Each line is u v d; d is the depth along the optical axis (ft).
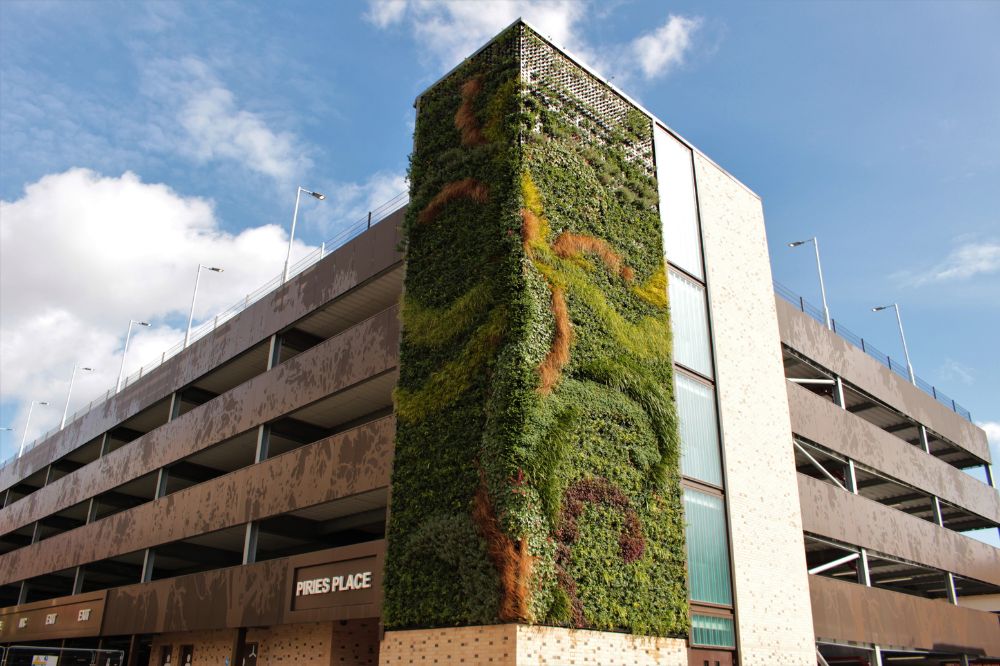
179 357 118.52
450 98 78.69
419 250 74.23
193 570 128.88
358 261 86.63
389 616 61.57
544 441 58.34
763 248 96.58
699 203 87.35
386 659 60.80
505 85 72.59
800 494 85.66
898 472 110.22
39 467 157.99
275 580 76.69
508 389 59.47
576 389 63.00
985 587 132.87
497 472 57.26
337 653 76.43
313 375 85.92
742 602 71.92
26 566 137.59
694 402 76.23
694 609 67.36
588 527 59.36
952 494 123.65
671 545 66.08
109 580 146.30
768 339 90.84
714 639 68.23
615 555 60.70
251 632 89.40
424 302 71.36
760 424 83.71
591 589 57.72
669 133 87.20
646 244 77.15
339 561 69.82
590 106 77.82
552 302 64.59
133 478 116.26
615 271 72.23
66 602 115.24
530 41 74.59
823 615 82.23
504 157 69.31
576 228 70.28
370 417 91.76
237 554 110.93
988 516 133.90
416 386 68.39
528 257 64.59
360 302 90.17
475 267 67.51
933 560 108.88
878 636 90.17
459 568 57.52
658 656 61.82
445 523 60.03
